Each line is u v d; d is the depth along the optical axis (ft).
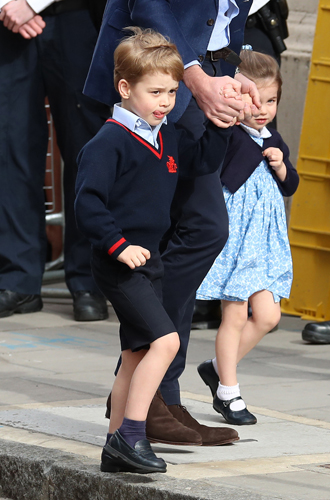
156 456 31.27
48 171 80.38
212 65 38.34
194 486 28.37
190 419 36.01
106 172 30.96
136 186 31.89
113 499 29.48
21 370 49.16
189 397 43.96
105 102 37.99
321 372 49.96
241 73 42.06
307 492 27.91
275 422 38.99
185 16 36.81
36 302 68.28
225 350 39.86
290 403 42.47
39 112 66.90
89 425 37.27
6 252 66.95
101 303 66.23
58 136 67.05
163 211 32.50
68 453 32.65
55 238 81.30
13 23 63.41
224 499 27.02
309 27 73.00
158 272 33.04
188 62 34.83
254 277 40.78
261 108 41.91
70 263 66.74
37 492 32.09
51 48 64.90
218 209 37.45
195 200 37.11
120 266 31.81
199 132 37.06
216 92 33.76
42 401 41.98
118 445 30.19
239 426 38.42
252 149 42.06
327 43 66.90
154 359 30.94
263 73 41.70
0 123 66.44
